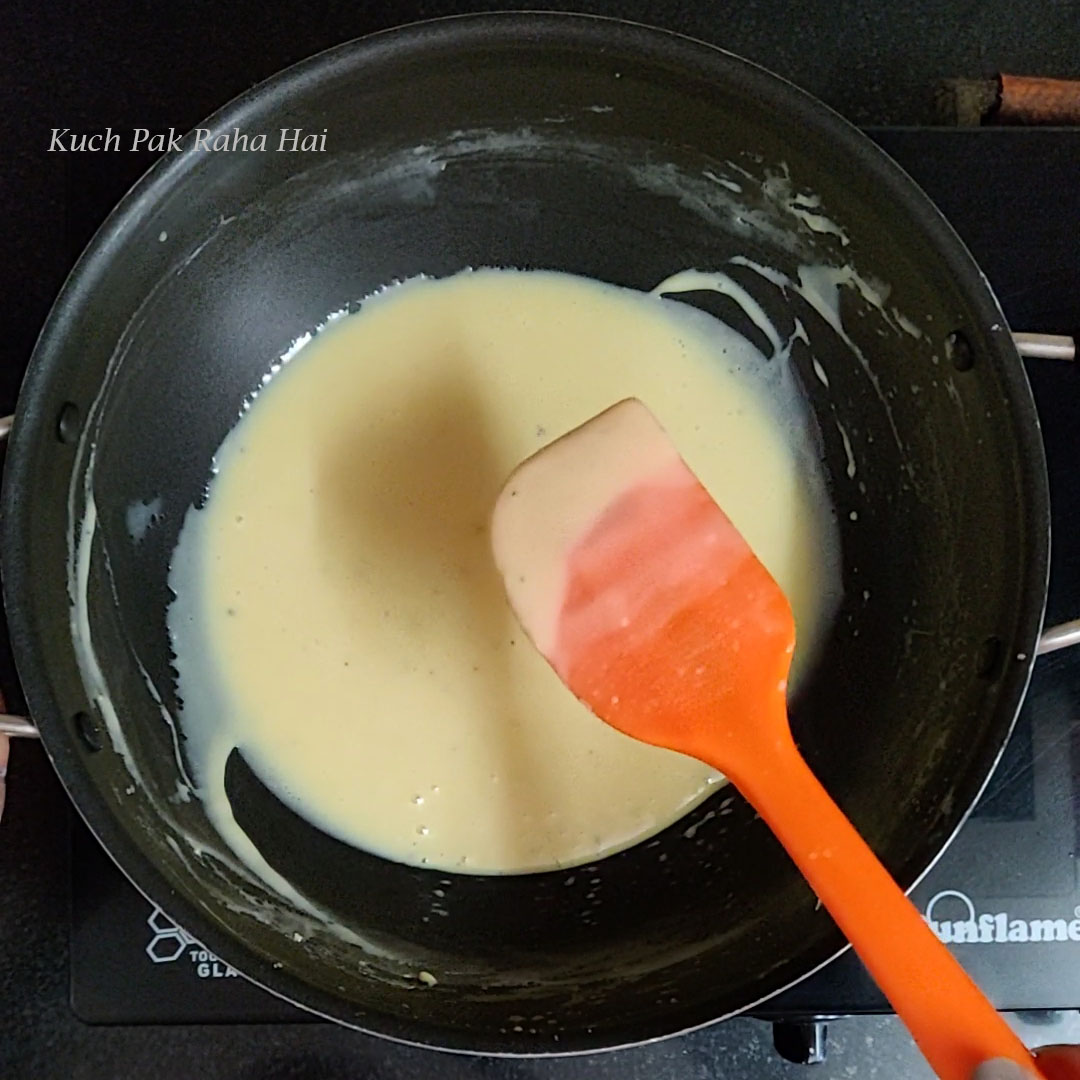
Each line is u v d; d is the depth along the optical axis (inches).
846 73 19.0
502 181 17.2
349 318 18.3
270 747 17.7
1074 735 17.3
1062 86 18.2
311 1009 14.4
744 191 16.5
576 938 16.8
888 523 17.1
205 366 17.3
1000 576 14.8
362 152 16.3
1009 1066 12.8
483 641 18.0
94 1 18.9
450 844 17.7
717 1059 18.1
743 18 19.0
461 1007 15.0
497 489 18.2
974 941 17.1
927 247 14.9
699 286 18.0
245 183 15.8
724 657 14.7
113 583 16.4
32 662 14.4
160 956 17.2
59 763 14.4
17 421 14.6
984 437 15.1
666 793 17.8
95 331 15.2
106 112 18.7
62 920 18.2
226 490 18.1
